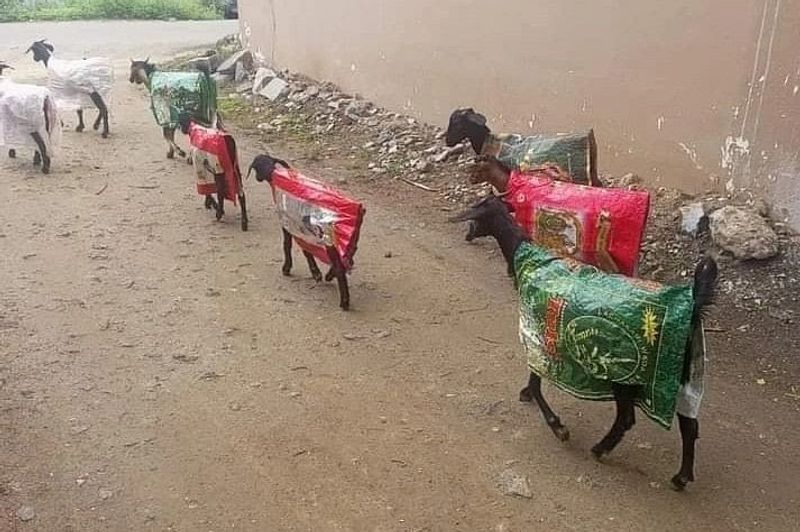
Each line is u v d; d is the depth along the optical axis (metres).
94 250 6.95
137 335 5.55
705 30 6.84
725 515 3.93
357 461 4.30
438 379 5.06
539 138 6.63
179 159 9.52
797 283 5.96
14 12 23.22
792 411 4.75
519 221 5.69
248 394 4.88
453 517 3.90
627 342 3.74
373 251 6.98
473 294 6.21
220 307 5.96
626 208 5.19
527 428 4.58
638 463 4.29
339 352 5.36
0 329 5.60
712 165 7.06
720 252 6.45
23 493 4.04
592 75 7.93
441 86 9.93
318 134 10.49
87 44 17.88
